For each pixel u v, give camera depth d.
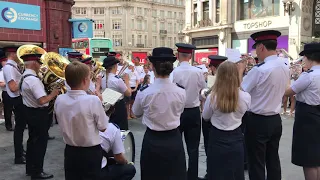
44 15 11.52
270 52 3.65
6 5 10.30
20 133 5.32
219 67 3.34
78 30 12.88
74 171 2.98
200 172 4.99
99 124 2.93
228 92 3.24
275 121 3.68
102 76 6.09
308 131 3.84
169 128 3.23
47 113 4.61
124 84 5.65
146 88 3.28
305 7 20.55
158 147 3.20
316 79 3.71
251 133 3.76
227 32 25.25
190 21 29.30
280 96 3.66
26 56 4.45
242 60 4.52
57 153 5.88
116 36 62.06
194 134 4.43
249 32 23.81
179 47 4.45
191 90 4.32
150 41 64.94
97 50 22.02
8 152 5.97
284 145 6.42
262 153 3.72
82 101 2.87
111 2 61.22
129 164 3.66
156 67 3.22
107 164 3.51
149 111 3.21
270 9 22.56
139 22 63.09
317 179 3.94
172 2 68.19
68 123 2.88
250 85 3.66
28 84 4.33
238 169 3.37
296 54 20.48
